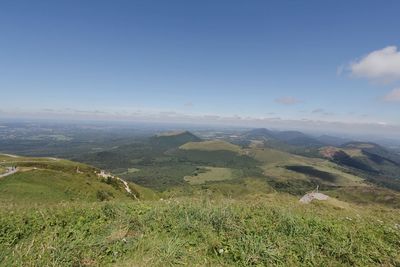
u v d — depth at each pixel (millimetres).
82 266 5852
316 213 10453
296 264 6414
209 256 6551
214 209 8977
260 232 7715
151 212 8836
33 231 7406
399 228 9008
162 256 6258
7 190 52062
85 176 83562
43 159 105875
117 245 6734
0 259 5852
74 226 7785
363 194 124188
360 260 6715
